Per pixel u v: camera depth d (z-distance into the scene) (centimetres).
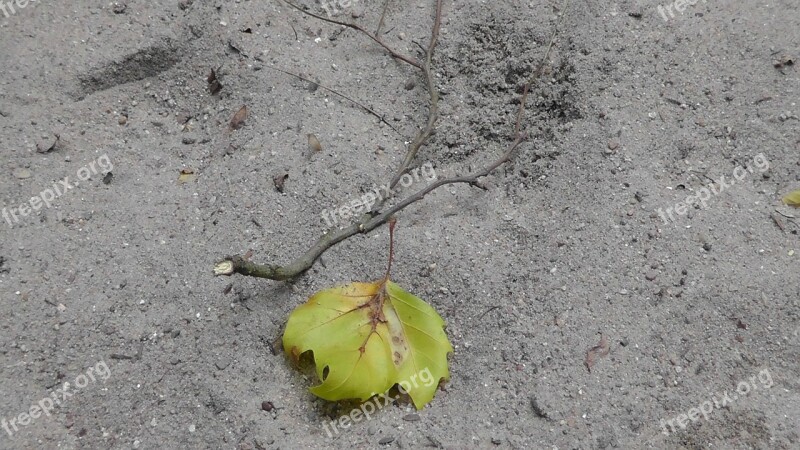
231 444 200
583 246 209
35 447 199
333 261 209
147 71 222
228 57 222
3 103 217
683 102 218
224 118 219
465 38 226
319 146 216
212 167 216
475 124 221
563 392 202
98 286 207
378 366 200
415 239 210
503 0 227
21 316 205
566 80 220
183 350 204
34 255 208
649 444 200
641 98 218
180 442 200
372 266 209
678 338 205
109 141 217
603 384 202
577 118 217
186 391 202
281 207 212
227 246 209
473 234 211
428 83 221
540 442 200
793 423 201
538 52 222
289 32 225
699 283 207
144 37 222
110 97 220
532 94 221
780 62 220
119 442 200
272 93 219
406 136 219
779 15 224
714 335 205
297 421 201
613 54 220
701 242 209
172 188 214
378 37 225
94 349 204
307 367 203
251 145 216
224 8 225
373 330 201
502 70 223
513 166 217
